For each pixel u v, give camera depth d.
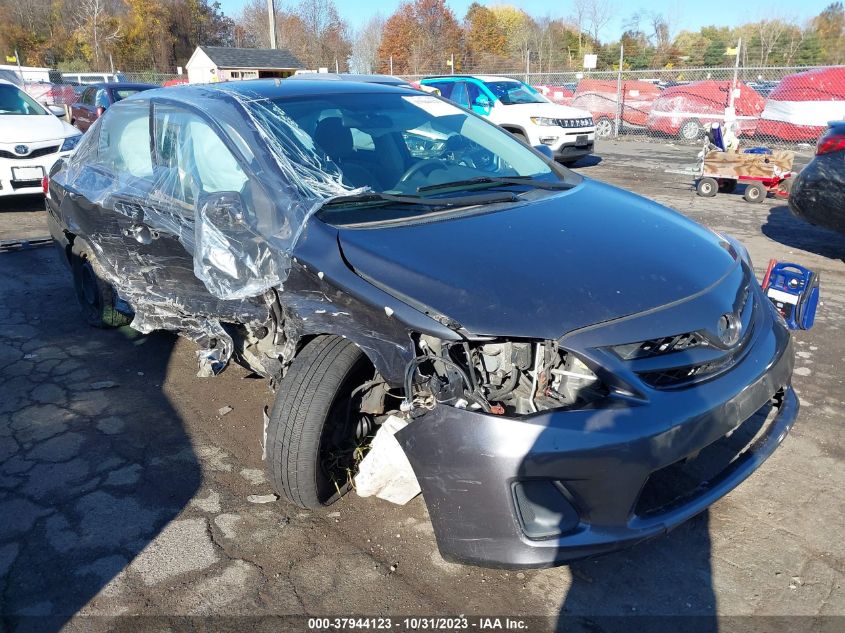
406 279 2.45
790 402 2.90
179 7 57.50
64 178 4.68
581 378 2.25
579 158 13.19
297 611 2.38
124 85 14.30
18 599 2.44
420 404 2.37
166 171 3.62
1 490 3.05
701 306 2.46
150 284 3.71
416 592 2.46
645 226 3.01
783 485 3.03
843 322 4.88
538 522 2.18
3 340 4.68
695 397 2.30
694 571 2.54
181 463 3.26
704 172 9.51
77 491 3.04
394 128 3.62
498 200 3.15
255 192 3.01
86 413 3.71
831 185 6.00
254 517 2.87
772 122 15.43
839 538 2.70
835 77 14.72
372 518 2.86
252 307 3.00
